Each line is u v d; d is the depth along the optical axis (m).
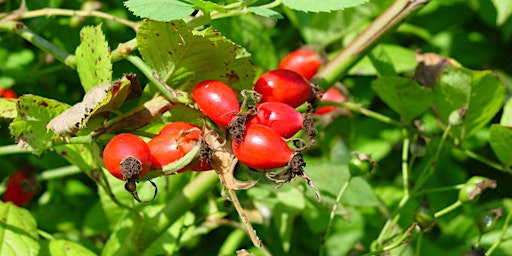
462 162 0.65
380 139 0.63
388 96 0.51
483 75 0.48
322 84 0.49
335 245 0.60
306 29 0.58
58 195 0.60
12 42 0.58
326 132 0.58
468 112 0.50
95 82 0.42
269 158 0.37
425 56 0.54
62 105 0.41
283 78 0.40
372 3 0.57
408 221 0.58
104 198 0.51
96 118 0.40
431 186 0.63
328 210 0.53
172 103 0.41
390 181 0.62
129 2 0.38
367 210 0.60
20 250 0.44
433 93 0.50
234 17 0.55
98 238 0.57
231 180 0.38
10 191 0.54
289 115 0.38
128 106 0.47
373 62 0.55
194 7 0.39
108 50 0.41
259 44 0.56
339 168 0.54
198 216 0.53
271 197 0.54
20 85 0.59
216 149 0.38
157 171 0.38
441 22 0.67
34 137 0.41
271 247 0.59
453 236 0.60
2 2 0.54
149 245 0.48
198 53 0.40
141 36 0.40
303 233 0.61
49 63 0.57
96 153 0.41
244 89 0.40
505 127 0.48
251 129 0.37
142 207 0.51
